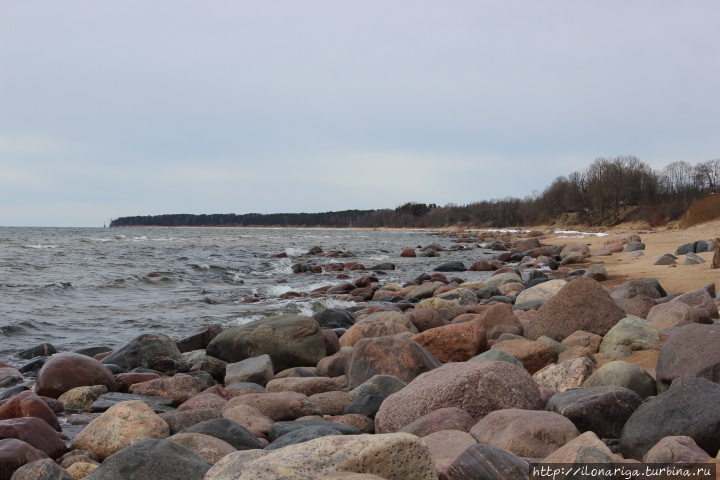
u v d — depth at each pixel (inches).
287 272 1035.3
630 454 166.9
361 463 130.2
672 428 161.0
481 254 1589.6
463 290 615.2
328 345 383.6
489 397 209.6
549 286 575.8
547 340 326.6
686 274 689.6
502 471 145.6
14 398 231.6
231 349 370.6
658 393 221.3
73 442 207.9
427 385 217.8
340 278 951.0
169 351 359.6
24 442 179.3
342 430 198.4
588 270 738.8
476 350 334.3
